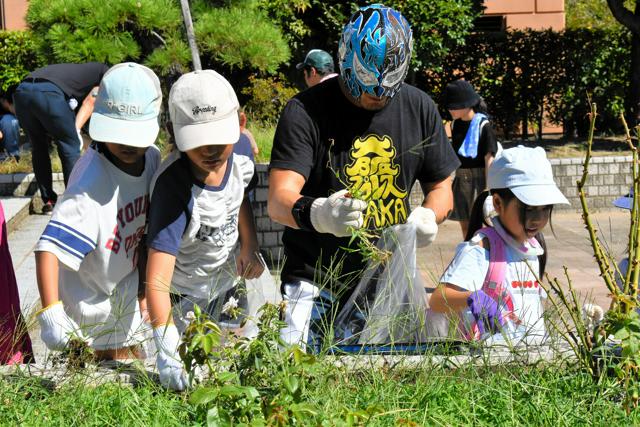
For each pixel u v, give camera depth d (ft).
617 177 49.49
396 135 14.87
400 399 12.31
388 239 13.97
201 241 14.15
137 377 13.06
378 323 13.58
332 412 11.07
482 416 12.25
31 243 31.17
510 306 14.75
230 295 15.25
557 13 75.20
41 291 13.01
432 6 56.49
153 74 13.79
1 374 12.92
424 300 14.38
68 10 39.88
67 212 13.23
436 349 13.55
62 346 12.96
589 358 12.80
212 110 13.01
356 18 14.15
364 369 12.88
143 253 14.48
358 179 14.75
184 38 41.65
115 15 39.65
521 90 66.85
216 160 13.32
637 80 64.18
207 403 10.14
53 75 33.12
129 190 13.80
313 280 14.82
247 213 15.52
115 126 13.03
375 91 14.11
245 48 41.52
